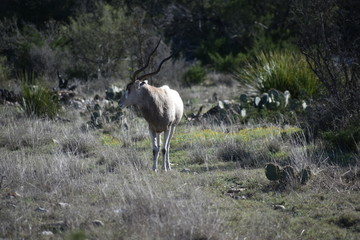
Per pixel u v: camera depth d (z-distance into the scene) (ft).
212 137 144.05
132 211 78.74
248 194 93.97
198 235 70.28
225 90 264.31
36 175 104.99
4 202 87.66
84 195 92.58
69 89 260.62
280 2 364.17
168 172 110.42
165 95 115.96
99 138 154.71
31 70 310.24
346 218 77.97
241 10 384.68
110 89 211.00
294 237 72.28
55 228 75.20
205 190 95.81
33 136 148.97
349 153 118.11
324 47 150.10
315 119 140.26
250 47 375.66
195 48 410.52
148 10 394.52
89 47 307.58
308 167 96.84
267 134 141.28
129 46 292.20
